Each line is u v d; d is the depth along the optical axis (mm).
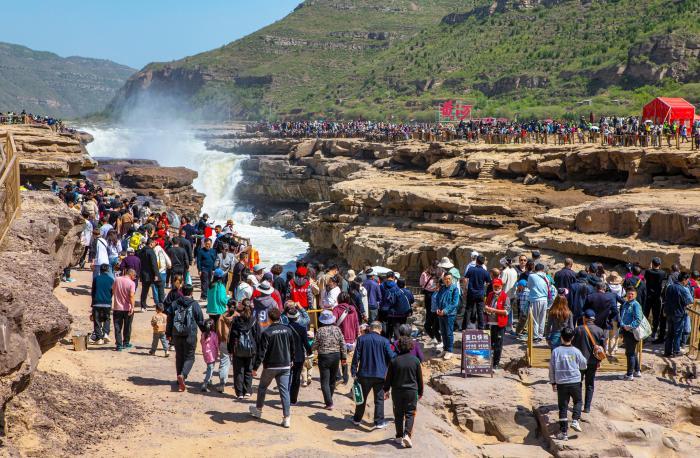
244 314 13367
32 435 10289
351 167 65375
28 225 15320
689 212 24250
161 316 16109
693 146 34844
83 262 25031
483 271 18453
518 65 141750
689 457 13875
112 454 10492
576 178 38500
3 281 11656
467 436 15008
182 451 10969
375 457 11516
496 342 17328
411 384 12039
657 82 110188
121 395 12953
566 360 13688
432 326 19250
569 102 117250
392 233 37156
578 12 155500
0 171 13969
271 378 12492
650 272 18797
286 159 75812
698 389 16125
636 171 34031
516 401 15406
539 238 28969
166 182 57312
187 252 22391
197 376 14977
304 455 11211
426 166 51906
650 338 19266
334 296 16234
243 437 11750
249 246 22641
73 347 15758
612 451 13367
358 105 160750
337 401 14234
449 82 150000
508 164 41781
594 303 16359
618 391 15750
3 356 9148
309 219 49000
